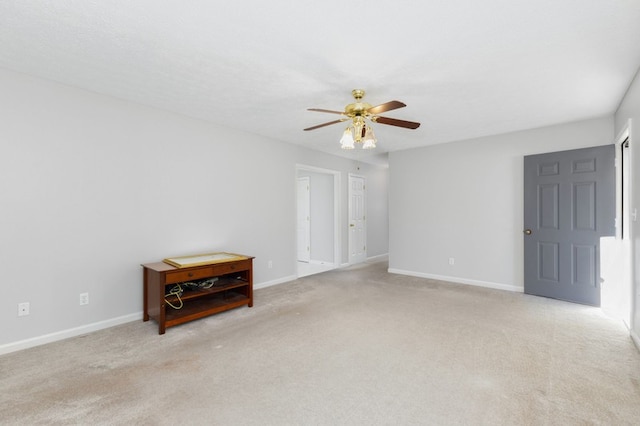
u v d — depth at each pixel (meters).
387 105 2.54
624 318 3.26
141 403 1.91
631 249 2.93
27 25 1.99
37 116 2.72
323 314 3.49
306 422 1.75
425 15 1.88
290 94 3.10
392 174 5.79
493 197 4.67
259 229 4.65
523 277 4.41
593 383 2.11
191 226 3.82
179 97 3.19
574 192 3.90
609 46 2.22
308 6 1.80
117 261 3.20
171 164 3.63
